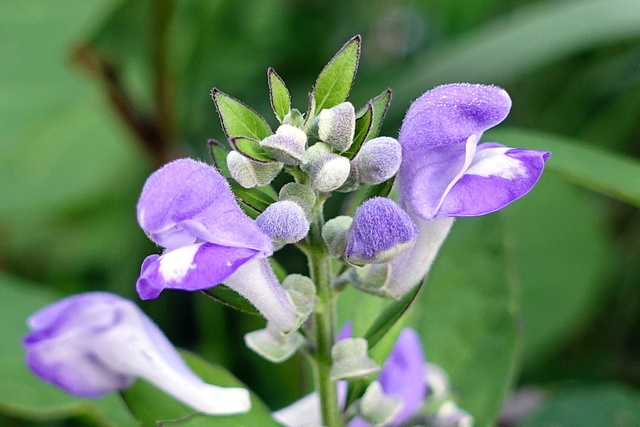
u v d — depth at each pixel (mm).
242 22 281
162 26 206
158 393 153
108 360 144
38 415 174
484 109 135
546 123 259
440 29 296
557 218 247
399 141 138
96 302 141
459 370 176
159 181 130
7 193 256
